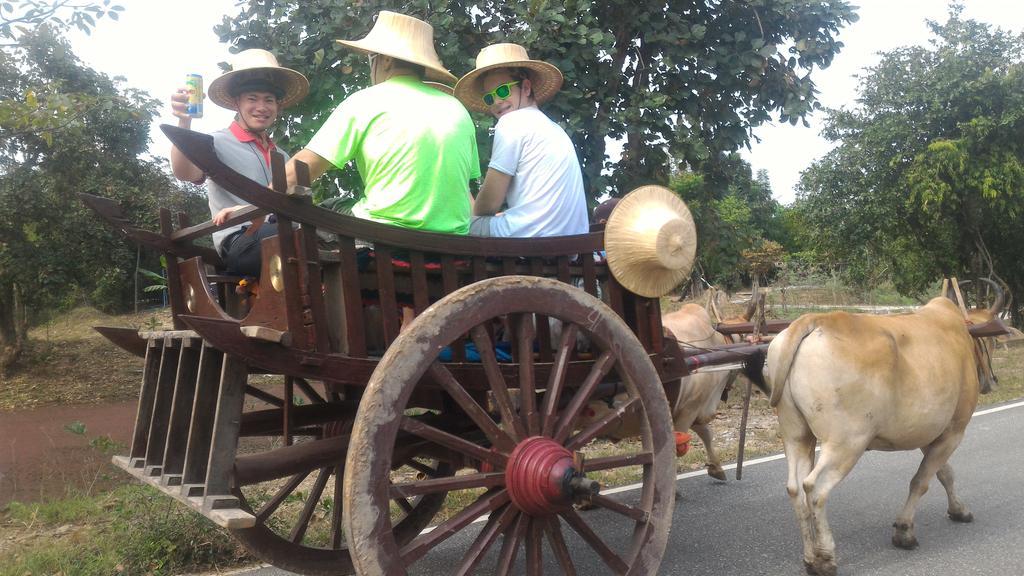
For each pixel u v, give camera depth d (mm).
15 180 14281
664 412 3879
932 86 18531
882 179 19625
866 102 19812
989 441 8477
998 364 15602
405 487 3145
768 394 5457
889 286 26500
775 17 7898
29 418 11414
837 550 5195
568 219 4199
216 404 3258
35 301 15562
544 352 3869
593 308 3658
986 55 18125
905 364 4855
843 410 4633
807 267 28359
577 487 3309
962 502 5801
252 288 3980
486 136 6633
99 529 5391
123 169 15648
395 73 3871
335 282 3422
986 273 19688
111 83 15141
